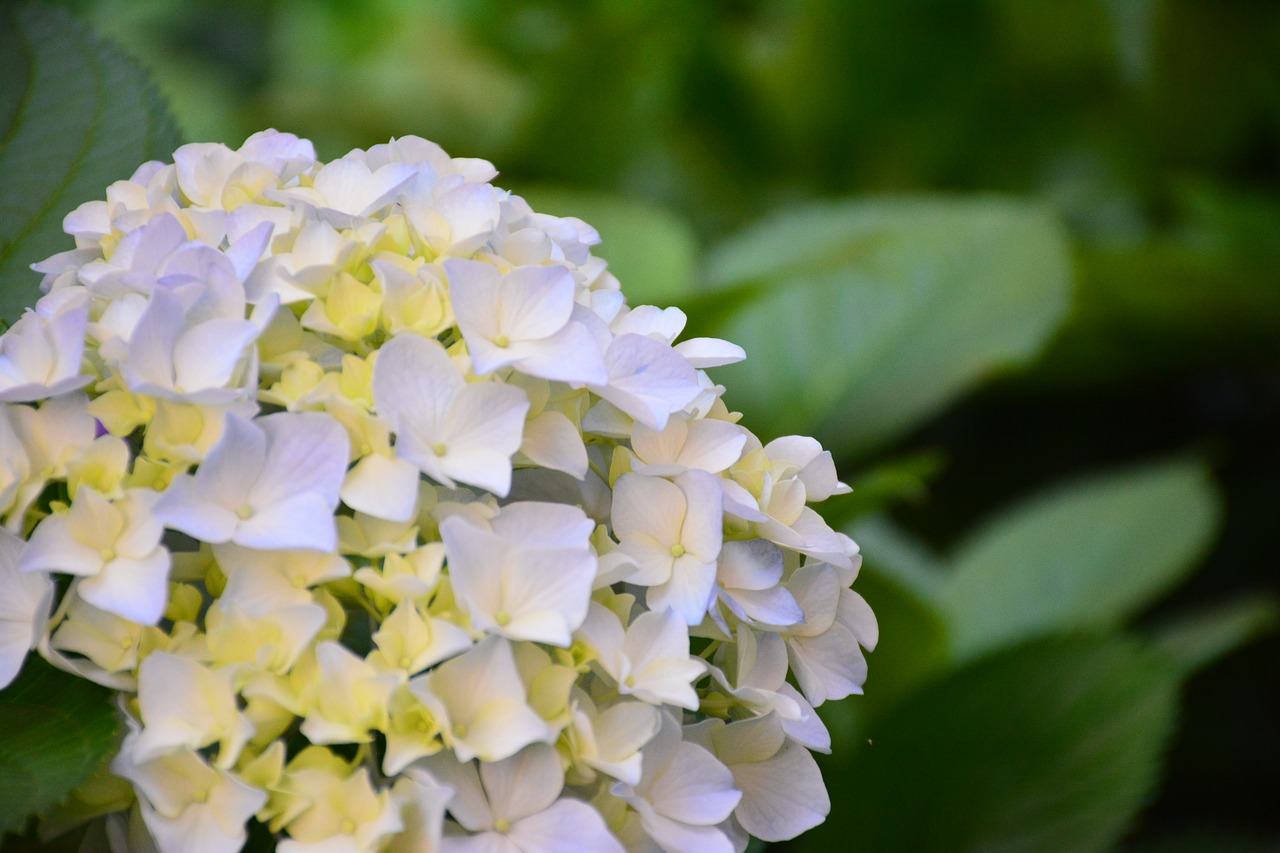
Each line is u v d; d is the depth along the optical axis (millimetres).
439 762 736
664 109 1926
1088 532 1506
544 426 755
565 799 735
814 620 775
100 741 742
